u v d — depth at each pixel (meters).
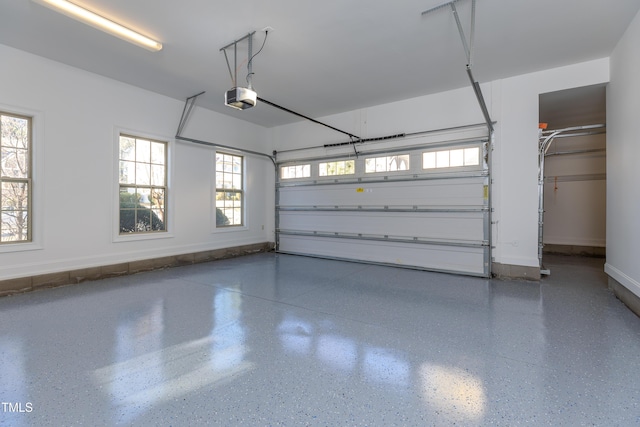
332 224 6.86
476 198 5.19
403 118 5.89
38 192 4.18
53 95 4.31
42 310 3.42
